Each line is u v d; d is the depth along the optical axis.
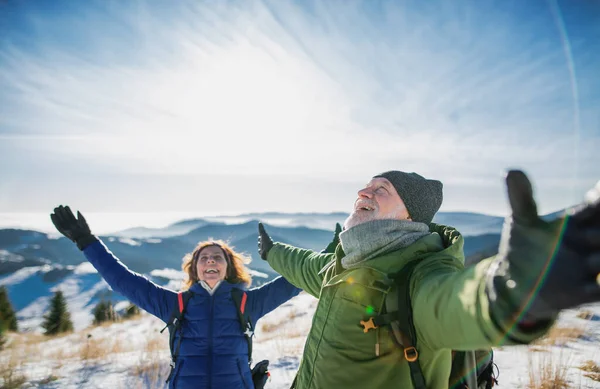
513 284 0.72
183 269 3.66
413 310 1.40
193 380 3.15
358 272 1.74
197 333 3.24
